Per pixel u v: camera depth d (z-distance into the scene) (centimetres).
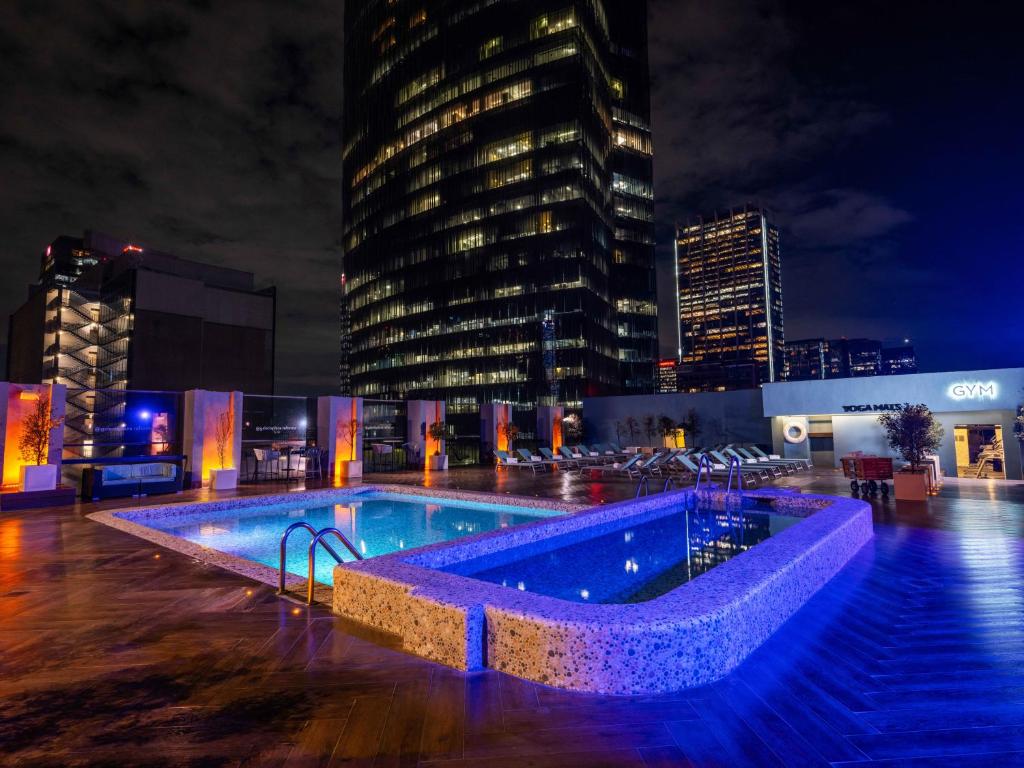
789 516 1025
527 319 5947
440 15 6806
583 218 5759
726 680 343
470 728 283
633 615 340
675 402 3294
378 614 434
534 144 6016
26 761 251
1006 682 340
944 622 452
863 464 1252
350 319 8238
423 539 952
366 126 7862
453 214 6588
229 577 588
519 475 1936
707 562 716
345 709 303
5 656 377
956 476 1980
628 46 7294
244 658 374
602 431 3528
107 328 7712
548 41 5991
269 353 8550
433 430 2239
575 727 285
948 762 254
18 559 669
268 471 1781
